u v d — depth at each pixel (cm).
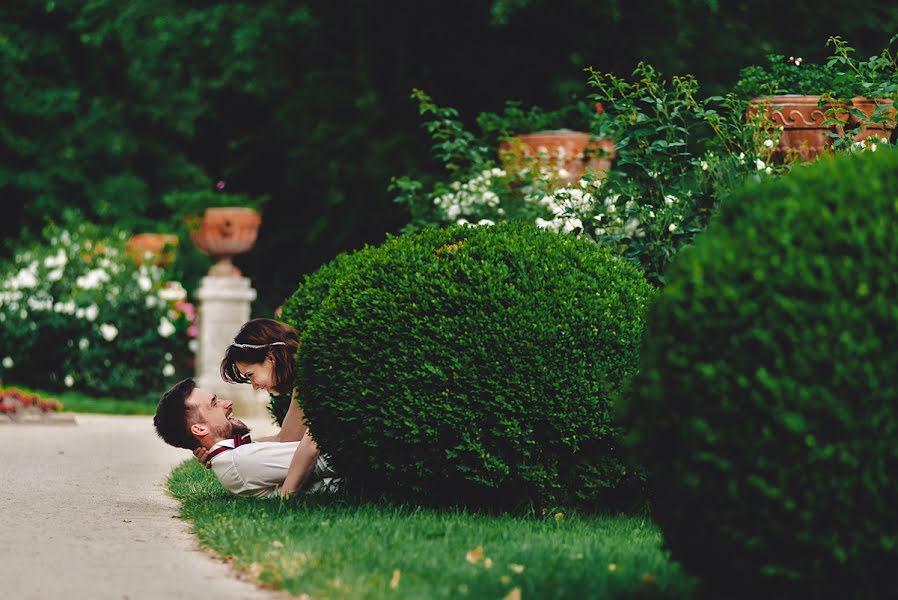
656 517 388
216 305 1424
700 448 362
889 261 359
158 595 394
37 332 1485
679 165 781
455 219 1033
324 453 582
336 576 407
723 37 1390
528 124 1227
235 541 471
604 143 1101
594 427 558
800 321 354
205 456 602
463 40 1499
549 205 926
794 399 351
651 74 816
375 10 1535
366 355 559
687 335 371
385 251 588
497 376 547
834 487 351
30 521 545
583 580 413
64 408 1335
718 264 370
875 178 373
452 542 478
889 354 354
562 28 1423
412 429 551
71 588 402
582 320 555
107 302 1494
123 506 605
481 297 553
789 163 805
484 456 550
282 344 616
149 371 1521
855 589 360
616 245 759
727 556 366
